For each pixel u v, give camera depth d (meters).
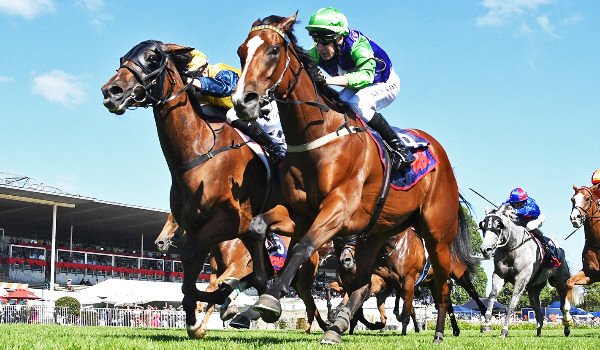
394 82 5.45
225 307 6.37
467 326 20.98
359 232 5.02
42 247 34.56
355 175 4.75
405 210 5.45
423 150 5.74
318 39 5.09
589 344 5.49
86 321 21.66
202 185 5.46
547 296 57.12
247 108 4.28
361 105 5.09
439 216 5.79
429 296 27.61
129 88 5.25
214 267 8.11
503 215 10.90
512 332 14.08
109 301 26.34
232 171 5.65
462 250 6.95
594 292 59.47
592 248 10.79
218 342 4.77
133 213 33.62
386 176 5.07
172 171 5.57
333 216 4.42
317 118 4.61
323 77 4.82
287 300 29.23
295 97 4.58
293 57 4.61
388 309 23.84
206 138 5.59
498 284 11.25
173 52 5.59
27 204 30.67
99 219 35.53
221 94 5.89
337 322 4.84
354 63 5.25
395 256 9.80
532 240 11.15
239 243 6.56
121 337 5.83
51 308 21.56
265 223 4.43
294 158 4.66
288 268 4.15
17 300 26.33
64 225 37.62
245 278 6.11
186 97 5.56
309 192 4.59
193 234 5.56
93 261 37.75
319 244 4.30
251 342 4.88
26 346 4.19
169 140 5.46
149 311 21.47
